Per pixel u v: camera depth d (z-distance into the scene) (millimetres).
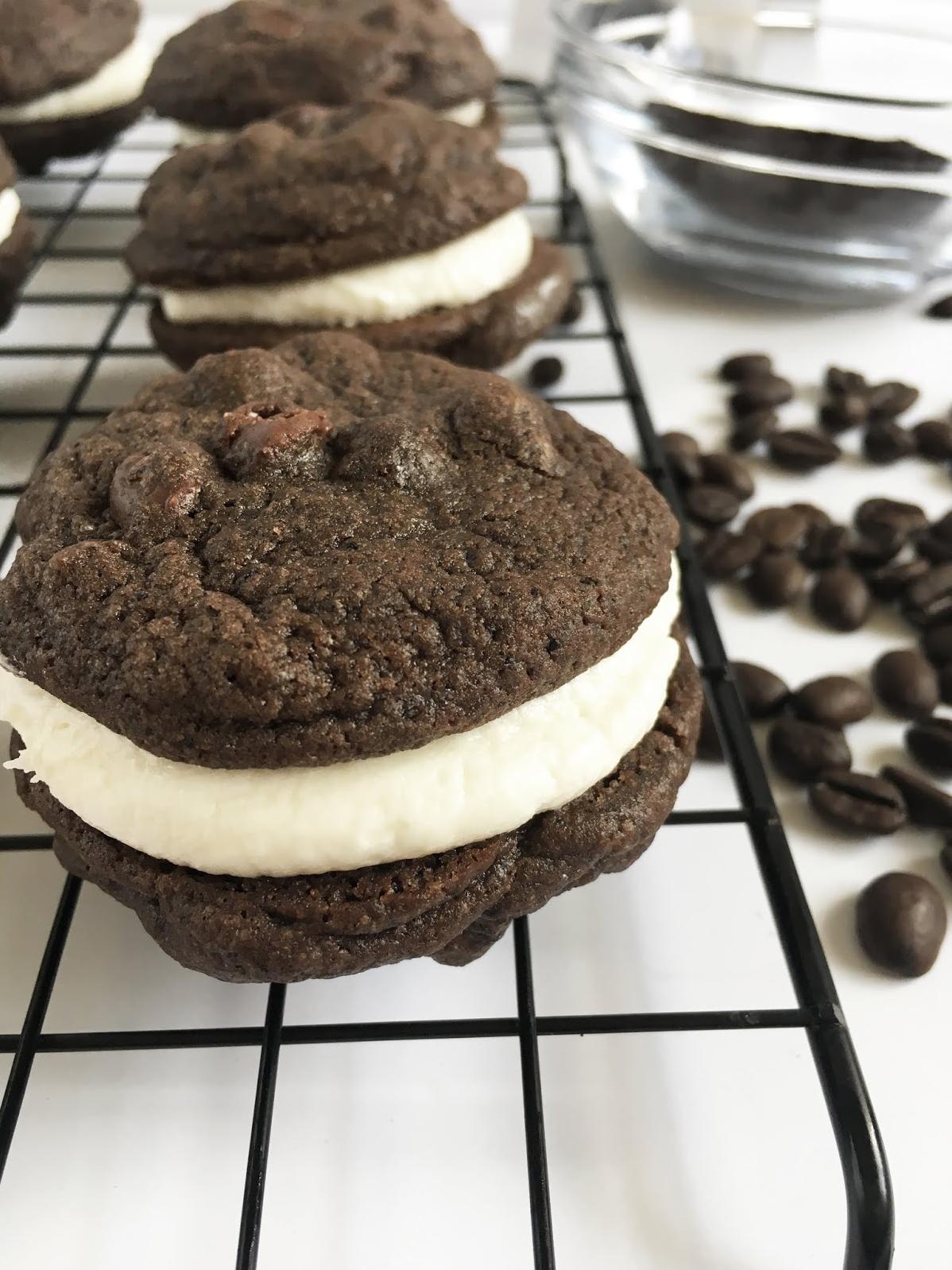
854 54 219
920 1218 87
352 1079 95
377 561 89
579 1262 84
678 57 222
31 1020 91
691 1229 86
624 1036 98
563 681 92
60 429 156
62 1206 87
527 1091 86
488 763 90
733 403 176
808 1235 86
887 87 210
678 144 186
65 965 102
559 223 220
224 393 107
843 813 115
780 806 120
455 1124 92
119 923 106
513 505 97
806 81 213
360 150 151
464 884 91
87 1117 92
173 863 91
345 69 193
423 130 158
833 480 165
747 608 145
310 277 149
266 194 149
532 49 294
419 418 105
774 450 165
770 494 163
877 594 144
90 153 226
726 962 104
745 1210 88
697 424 176
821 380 186
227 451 98
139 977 102
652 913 108
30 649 90
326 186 149
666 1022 90
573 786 93
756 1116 93
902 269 193
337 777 88
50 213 220
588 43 193
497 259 161
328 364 116
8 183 169
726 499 153
